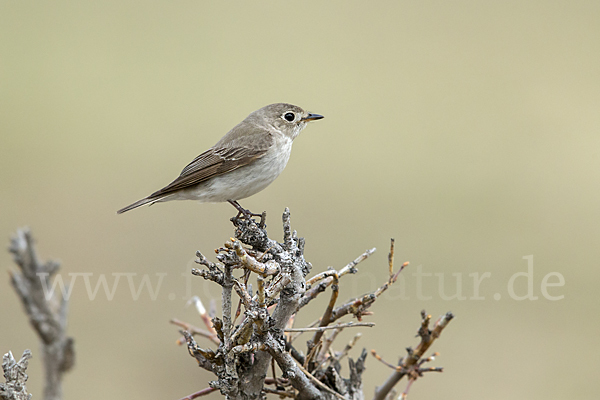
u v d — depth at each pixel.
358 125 22.11
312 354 6.94
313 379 6.57
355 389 7.14
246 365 6.43
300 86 23.59
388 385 7.29
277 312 6.38
